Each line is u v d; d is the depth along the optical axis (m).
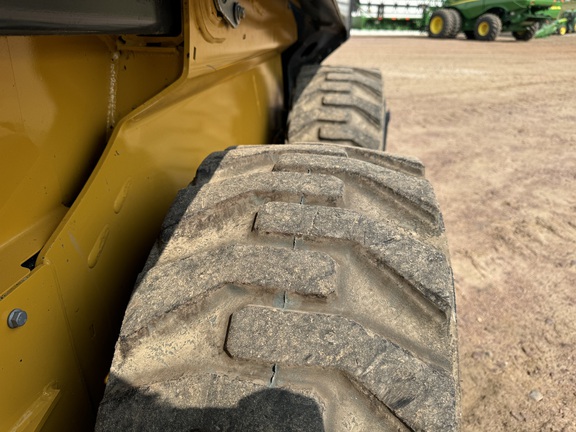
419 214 1.09
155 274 0.90
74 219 0.89
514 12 15.63
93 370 0.97
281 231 0.95
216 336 0.83
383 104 2.55
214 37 1.16
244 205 1.05
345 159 1.22
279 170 1.18
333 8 2.42
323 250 0.94
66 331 0.87
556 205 3.46
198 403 0.76
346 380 0.78
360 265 0.93
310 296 0.85
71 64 0.97
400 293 0.91
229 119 1.86
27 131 0.84
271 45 2.13
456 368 0.84
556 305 2.35
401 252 0.94
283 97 3.18
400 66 10.11
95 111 1.06
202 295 0.86
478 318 2.25
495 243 2.92
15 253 0.79
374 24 22.19
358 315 0.85
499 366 1.98
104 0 0.72
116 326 1.06
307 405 0.75
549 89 7.68
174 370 0.80
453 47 14.06
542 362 1.99
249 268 0.89
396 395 0.77
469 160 4.41
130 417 0.76
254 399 0.76
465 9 16.77
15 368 0.73
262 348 0.79
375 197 1.12
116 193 1.05
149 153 1.21
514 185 3.83
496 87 7.89
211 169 1.23
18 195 0.83
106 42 1.09
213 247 0.96
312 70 2.78
